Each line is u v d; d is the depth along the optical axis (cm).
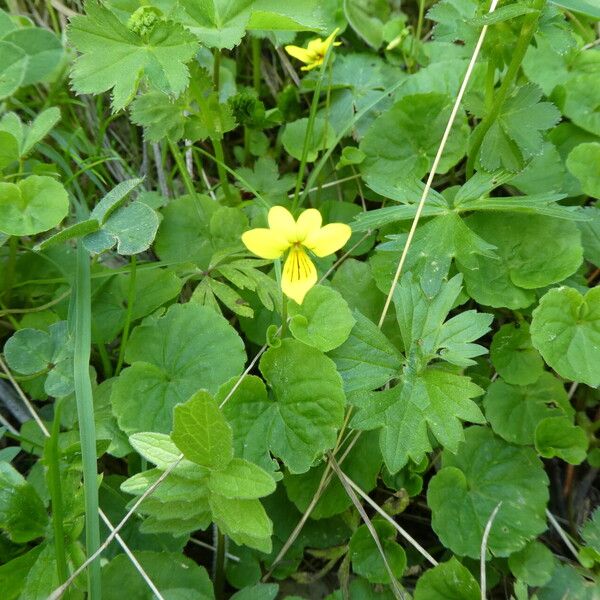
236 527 8
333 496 10
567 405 11
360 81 16
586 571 10
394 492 11
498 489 11
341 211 14
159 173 14
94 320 12
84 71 10
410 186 12
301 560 11
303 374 10
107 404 11
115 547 10
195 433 7
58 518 8
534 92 11
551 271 11
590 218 11
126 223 10
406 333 10
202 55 15
